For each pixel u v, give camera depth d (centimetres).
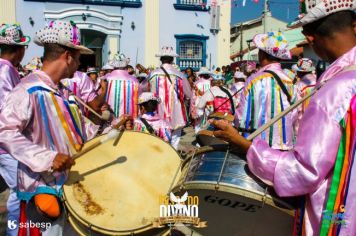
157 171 289
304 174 180
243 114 438
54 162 253
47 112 267
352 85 177
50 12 1562
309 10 197
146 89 734
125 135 318
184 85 743
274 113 424
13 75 405
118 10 1642
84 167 281
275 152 195
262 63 453
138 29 1683
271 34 438
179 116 722
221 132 213
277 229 233
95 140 305
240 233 247
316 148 176
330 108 177
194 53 1770
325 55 198
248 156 202
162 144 316
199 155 237
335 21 189
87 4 1595
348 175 175
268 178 195
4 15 1514
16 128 256
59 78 279
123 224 243
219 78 882
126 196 264
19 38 415
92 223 242
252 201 215
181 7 1720
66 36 272
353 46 191
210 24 1767
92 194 263
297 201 205
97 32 1636
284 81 433
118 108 707
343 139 176
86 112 418
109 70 988
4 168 336
